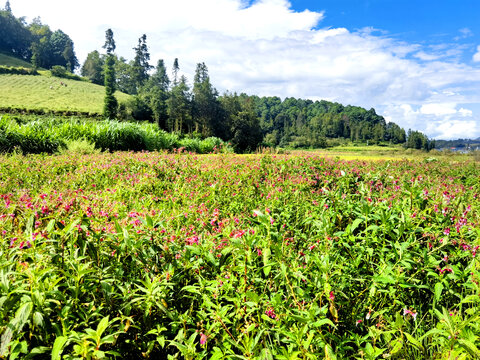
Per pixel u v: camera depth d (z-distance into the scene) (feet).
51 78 381.40
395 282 7.81
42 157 32.30
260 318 7.11
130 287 7.70
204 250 8.72
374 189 20.71
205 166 29.53
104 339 5.24
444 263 9.62
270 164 30.14
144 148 66.13
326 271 7.34
